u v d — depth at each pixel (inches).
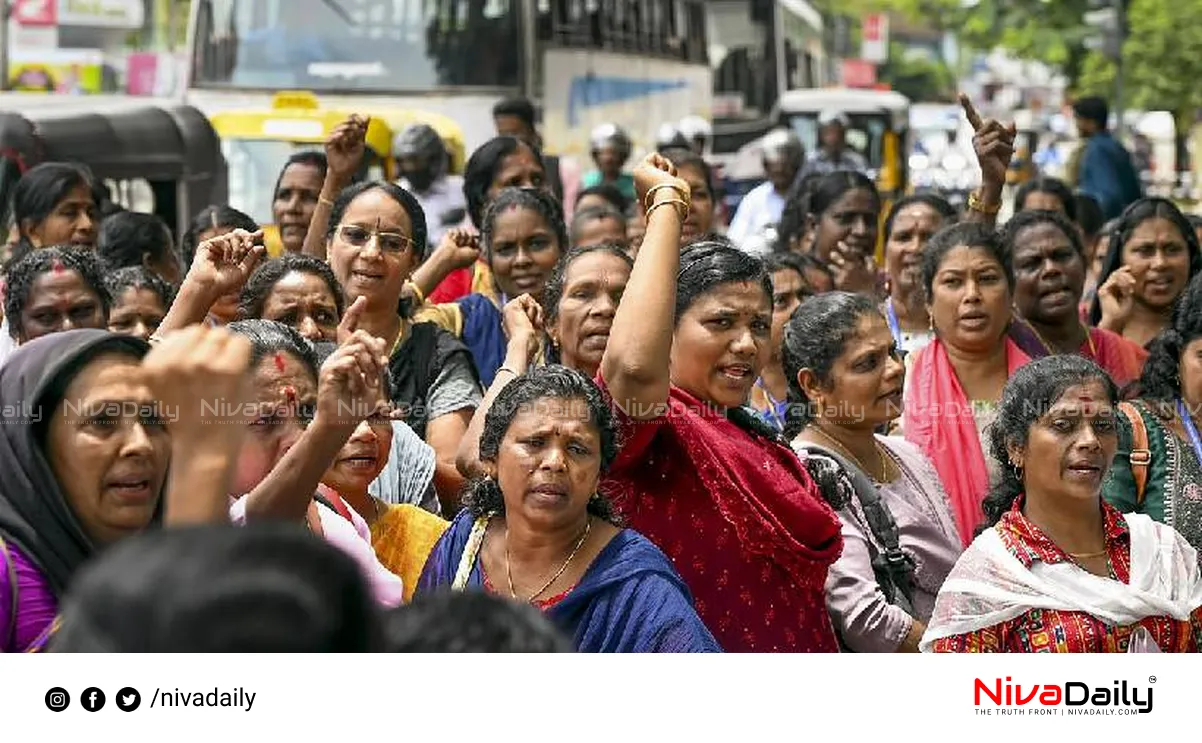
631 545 156.1
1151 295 298.7
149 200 434.0
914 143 968.9
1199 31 1330.0
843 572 183.8
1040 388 173.9
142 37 960.3
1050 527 173.6
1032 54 1529.3
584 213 313.3
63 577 133.1
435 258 259.4
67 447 133.8
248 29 611.8
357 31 615.5
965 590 170.9
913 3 1883.6
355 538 162.1
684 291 172.6
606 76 724.7
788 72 1037.2
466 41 619.2
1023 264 266.4
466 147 616.1
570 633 152.2
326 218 266.5
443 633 100.3
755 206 508.7
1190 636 171.3
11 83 850.1
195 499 109.2
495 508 162.1
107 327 218.4
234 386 111.0
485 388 247.0
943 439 228.1
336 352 149.8
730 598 165.6
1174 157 1282.0
